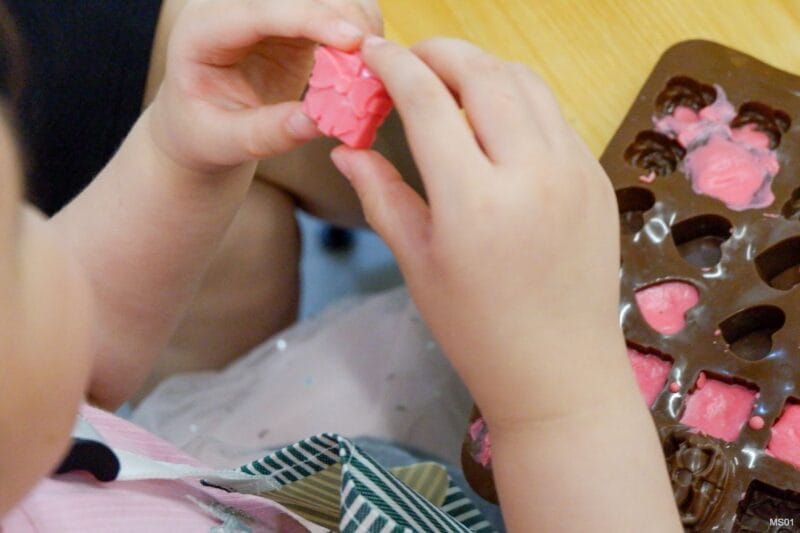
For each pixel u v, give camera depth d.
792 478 0.56
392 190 0.50
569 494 0.50
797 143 0.61
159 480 0.57
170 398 0.80
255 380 0.78
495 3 0.65
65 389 0.44
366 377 0.75
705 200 0.61
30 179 0.45
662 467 0.52
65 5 0.72
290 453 0.57
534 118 0.49
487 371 0.49
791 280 0.60
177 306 0.63
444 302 0.49
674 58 0.63
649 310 0.60
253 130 0.53
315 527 0.61
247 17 0.52
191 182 0.59
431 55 0.50
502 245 0.48
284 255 0.84
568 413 0.50
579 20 0.65
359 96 0.49
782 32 0.64
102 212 0.61
